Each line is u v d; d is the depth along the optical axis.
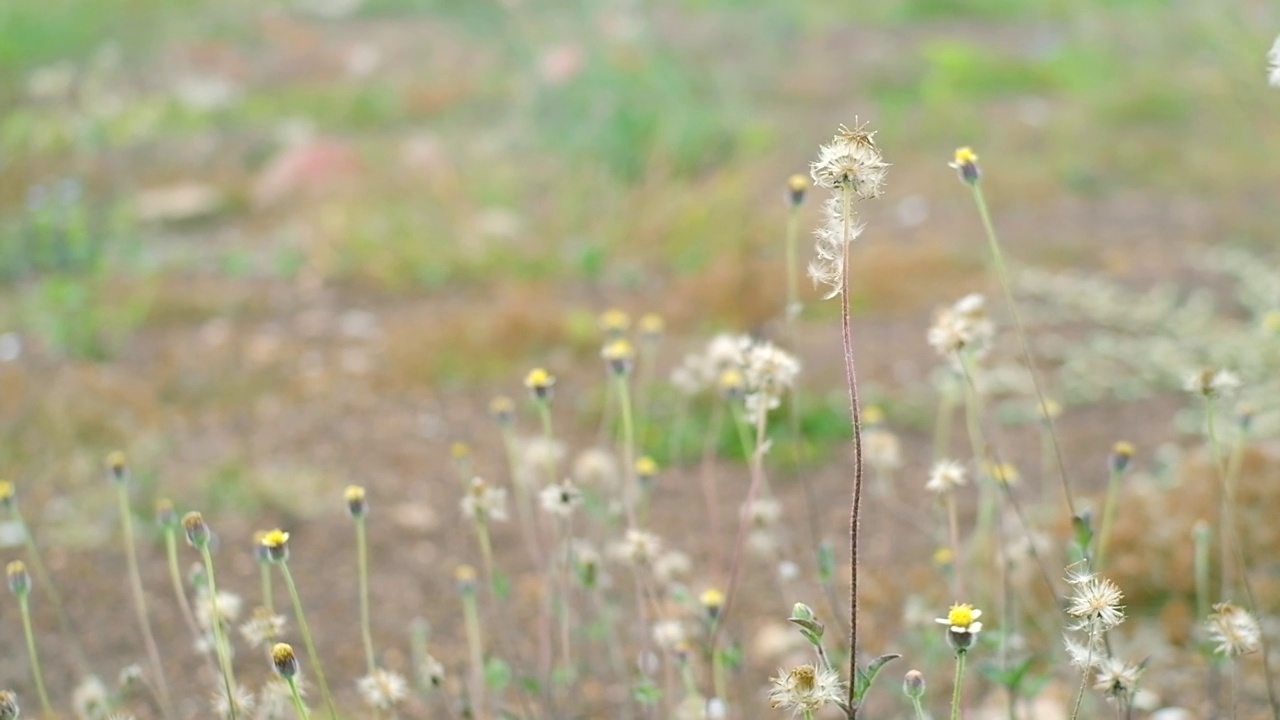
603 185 8.72
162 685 3.45
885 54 13.26
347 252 8.04
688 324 6.99
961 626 2.14
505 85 11.77
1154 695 3.65
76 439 5.66
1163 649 3.93
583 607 4.08
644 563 3.23
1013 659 3.35
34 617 4.35
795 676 2.15
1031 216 8.78
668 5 14.80
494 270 7.85
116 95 11.95
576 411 5.99
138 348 6.81
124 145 10.56
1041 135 10.45
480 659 3.37
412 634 4.23
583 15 10.88
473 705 3.35
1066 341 6.66
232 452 5.62
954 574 3.32
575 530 4.64
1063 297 7.25
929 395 6.01
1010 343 6.66
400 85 12.11
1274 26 11.84
